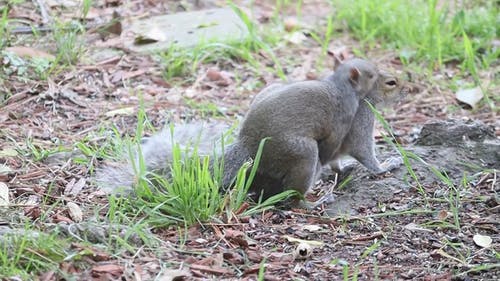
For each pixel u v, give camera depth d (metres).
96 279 8.31
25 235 8.65
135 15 16.72
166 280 8.36
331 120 10.65
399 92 11.58
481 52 16.17
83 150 11.29
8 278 8.12
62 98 13.30
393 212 10.20
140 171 9.91
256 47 15.71
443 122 11.97
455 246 9.41
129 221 9.41
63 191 10.46
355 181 11.17
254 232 9.67
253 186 10.61
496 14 17.16
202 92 14.20
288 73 15.09
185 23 16.39
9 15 15.66
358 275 8.73
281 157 10.31
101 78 14.20
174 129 11.11
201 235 9.51
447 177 10.92
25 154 11.43
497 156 11.45
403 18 16.78
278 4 17.12
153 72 14.59
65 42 14.58
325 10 18.14
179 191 9.77
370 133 11.29
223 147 10.07
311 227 9.81
